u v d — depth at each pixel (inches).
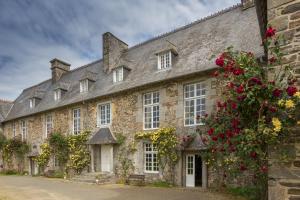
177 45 585.0
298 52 182.7
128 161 560.4
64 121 740.0
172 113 497.0
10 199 380.2
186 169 475.2
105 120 632.4
